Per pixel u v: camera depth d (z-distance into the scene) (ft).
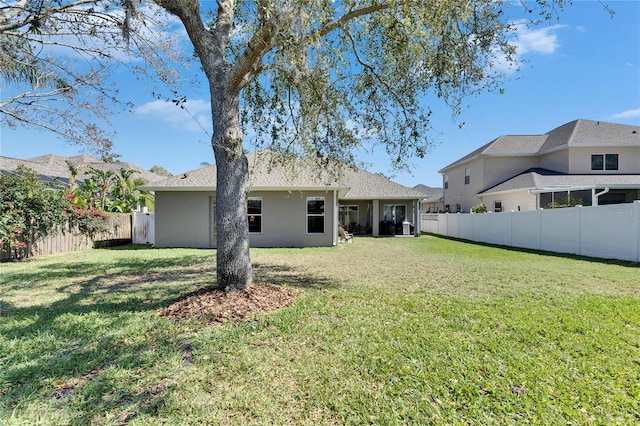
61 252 44.09
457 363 11.36
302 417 8.69
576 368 11.01
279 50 17.30
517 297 19.85
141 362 11.46
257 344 12.95
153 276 27.45
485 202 77.25
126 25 20.18
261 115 25.13
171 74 22.17
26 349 12.48
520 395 9.50
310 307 17.67
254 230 52.11
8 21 18.83
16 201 37.32
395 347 12.66
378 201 74.95
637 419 8.47
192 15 18.08
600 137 67.26
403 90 23.41
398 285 23.45
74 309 17.71
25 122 22.79
